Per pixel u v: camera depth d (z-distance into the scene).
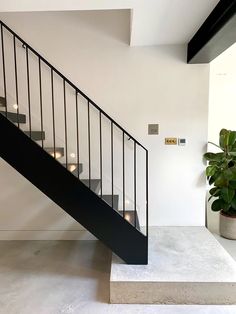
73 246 3.25
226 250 3.04
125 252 2.48
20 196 3.38
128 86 3.21
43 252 3.10
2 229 3.43
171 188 3.37
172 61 3.17
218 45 2.46
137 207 3.39
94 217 2.46
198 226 3.40
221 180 3.20
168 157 3.32
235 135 3.27
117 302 2.21
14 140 2.35
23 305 2.18
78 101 3.23
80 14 3.12
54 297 2.29
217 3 2.07
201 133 3.27
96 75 3.20
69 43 3.16
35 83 3.22
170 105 3.23
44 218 3.41
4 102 2.86
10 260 2.91
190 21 2.42
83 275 2.62
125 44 3.15
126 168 3.33
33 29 3.14
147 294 2.21
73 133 3.28
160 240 2.98
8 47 3.18
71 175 2.41
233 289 2.18
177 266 2.42
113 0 2.04
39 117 3.27
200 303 2.20
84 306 2.17
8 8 2.21
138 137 3.28
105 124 3.27
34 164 2.38
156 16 2.31
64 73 3.20
